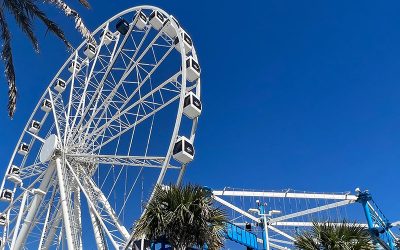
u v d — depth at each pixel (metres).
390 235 34.09
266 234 33.19
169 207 13.55
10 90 14.95
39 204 24.52
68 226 21.86
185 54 23.38
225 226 13.84
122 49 25.92
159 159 20.75
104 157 23.42
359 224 15.39
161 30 25.50
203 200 13.60
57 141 25.53
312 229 15.38
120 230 21.31
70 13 15.76
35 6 15.92
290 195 36.25
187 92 23.02
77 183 24.42
